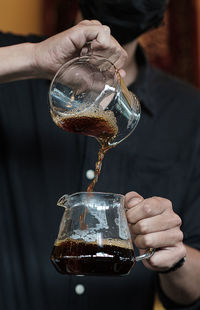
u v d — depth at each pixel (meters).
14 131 1.10
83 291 1.03
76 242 0.72
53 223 1.06
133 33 1.05
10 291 1.04
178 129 1.15
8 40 1.16
